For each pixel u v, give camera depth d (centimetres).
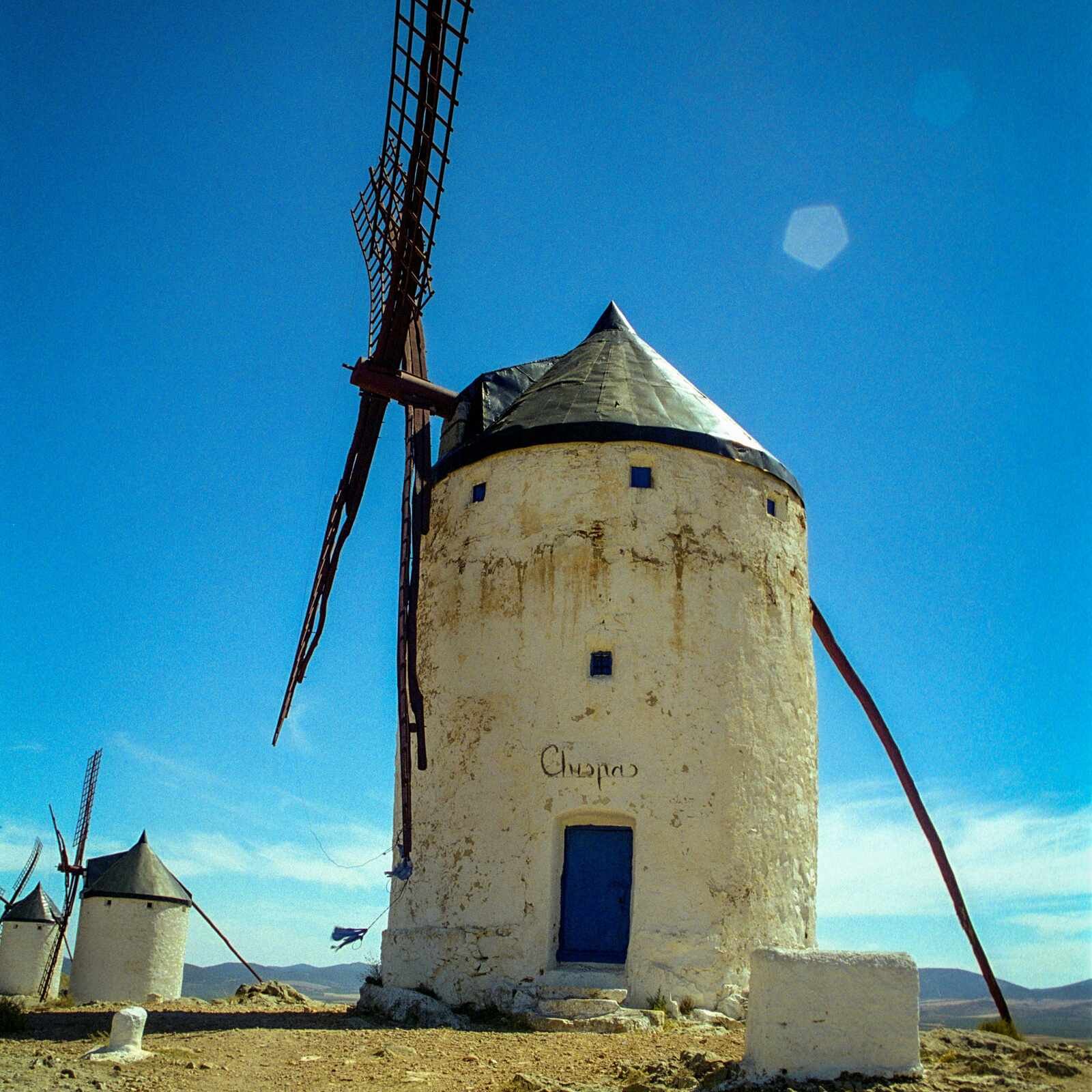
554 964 1638
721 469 1870
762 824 1745
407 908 1788
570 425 1852
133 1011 1301
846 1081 1009
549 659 1752
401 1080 1158
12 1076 1138
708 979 1612
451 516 1944
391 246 2059
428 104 1958
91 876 3662
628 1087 1086
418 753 1739
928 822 2077
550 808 1680
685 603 1773
